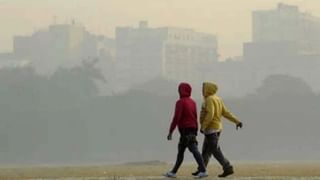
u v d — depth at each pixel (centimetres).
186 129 3412
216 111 3450
